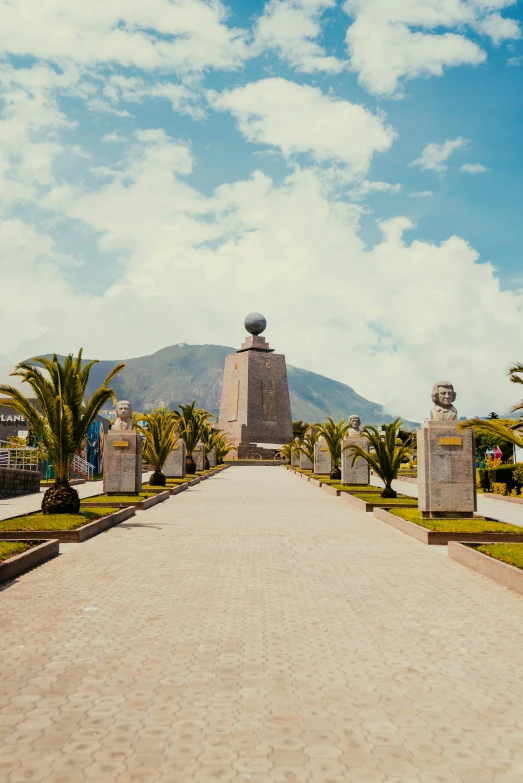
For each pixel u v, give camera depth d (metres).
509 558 11.68
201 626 8.09
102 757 4.63
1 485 29.86
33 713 5.40
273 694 5.86
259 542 15.17
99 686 6.02
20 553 11.96
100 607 9.02
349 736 5.01
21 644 7.32
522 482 31.64
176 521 19.44
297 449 62.88
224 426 97.88
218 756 4.66
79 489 35.06
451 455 18.17
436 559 13.10
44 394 18.39
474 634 7.86
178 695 5.81
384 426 25.64
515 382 13.35
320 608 9.05
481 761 4.63
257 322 96.56
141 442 26.52
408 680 6.27
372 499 24.33
